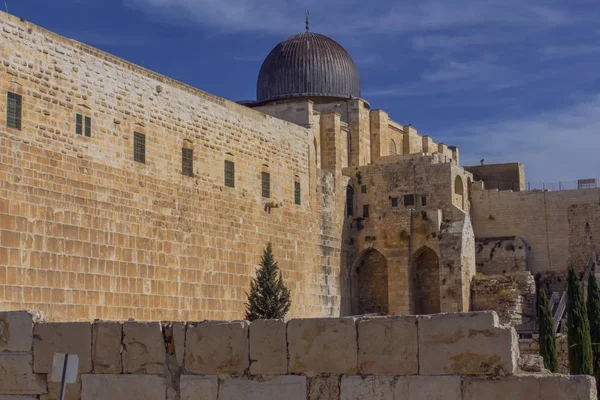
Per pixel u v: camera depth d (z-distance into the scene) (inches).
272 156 2315.5
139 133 1784.0
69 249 1555.1
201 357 676.1
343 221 2711.6
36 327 724.7
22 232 1453.0
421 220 2674.7
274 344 658.2
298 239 2422.5
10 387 722.2
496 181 3277.6
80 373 704.4
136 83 1786.4
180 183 1908.2
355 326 639.1
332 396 637.3
